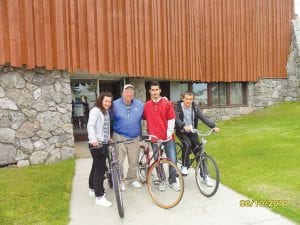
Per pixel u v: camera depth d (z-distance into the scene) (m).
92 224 4.87
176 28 13.28
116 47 10.90
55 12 9.27
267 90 17.06
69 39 9.62
